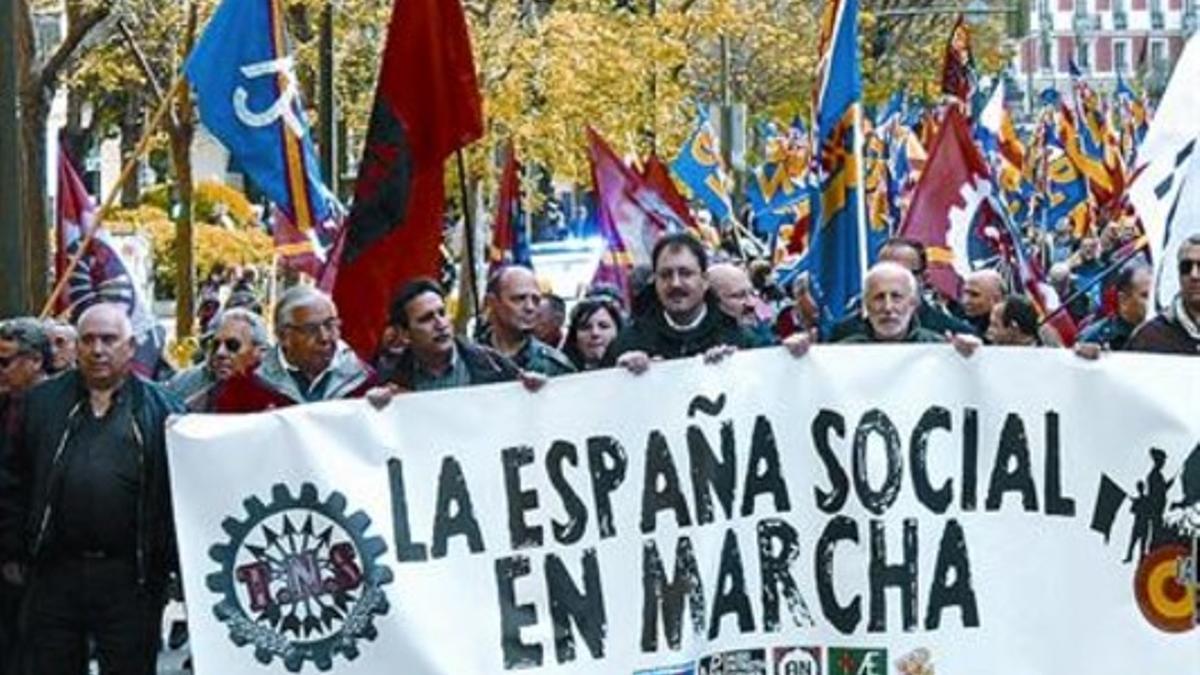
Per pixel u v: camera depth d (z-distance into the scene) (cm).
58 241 1543
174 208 4141
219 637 927
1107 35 16000
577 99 3259
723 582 935
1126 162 3006
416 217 1153
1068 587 925
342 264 1152
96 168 4953
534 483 931
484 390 930
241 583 927
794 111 5375
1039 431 925
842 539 931
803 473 933
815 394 931
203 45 1298
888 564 929
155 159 4675
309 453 926
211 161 4497
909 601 928
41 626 986
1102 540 923
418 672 925
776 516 934
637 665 932
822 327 1239
